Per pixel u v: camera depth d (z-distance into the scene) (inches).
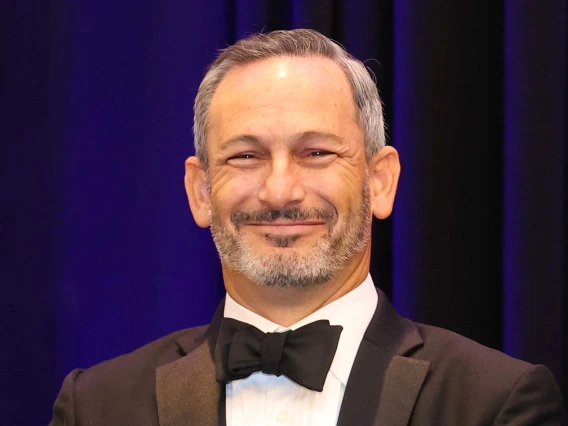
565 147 124.6
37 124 138.3
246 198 92.0
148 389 95.9
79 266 137.6
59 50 138.6
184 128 137.3
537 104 124.0
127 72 138.0
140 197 137.5
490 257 129.2
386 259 136.5
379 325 95.5
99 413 94.1
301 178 91.4
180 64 137.7
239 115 92.5
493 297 129.2
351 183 93.3
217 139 94.6
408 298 128.7
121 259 137.5
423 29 129.0
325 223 91.7
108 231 137.7
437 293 128.7
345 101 94.4
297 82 92.7
